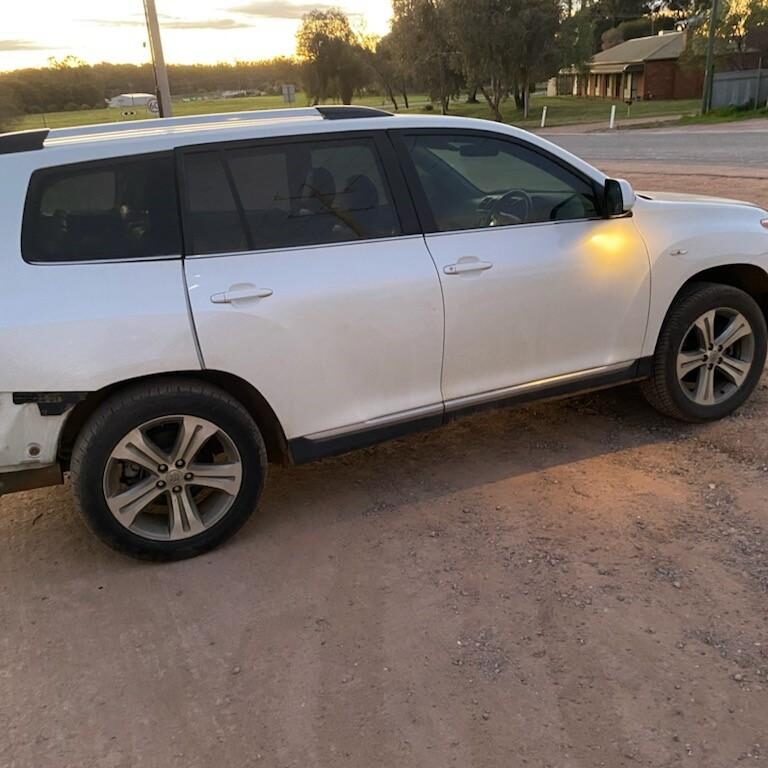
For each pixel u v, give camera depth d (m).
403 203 3.71
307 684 2.75
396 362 3.70
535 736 2.46
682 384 4.50
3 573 3.55
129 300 3.20
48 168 3.22
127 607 3.25
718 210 4.53
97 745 2.54
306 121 3.66
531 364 4.05
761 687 2.60
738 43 38.72
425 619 3.05
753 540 3.41
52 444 3.20
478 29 45.69
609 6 101.69
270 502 4.06
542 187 4.06
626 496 3.86
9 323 3.03
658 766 2.33
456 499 3.95
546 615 3.02
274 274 3.41
